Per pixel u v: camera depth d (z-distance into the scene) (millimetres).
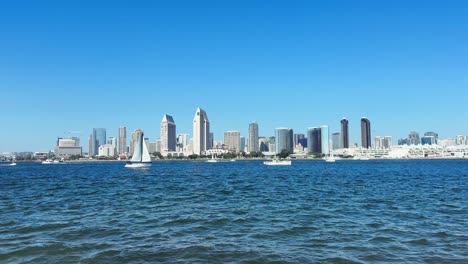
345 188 68000
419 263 19844
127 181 95438
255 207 41656
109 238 26031
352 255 21422
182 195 56406
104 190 66562
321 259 20672
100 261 20484
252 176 120688
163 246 23688
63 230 28859
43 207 42688
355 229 28719
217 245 23906
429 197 50625
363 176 113938
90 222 32312
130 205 44094
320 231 28109
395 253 21797
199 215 35844
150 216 35406
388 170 163250
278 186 74688
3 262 20453
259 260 20562
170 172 158375
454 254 21484
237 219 33500
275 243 24406
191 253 21969
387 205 42688
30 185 82125
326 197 51969
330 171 160000
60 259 20906
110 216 35594
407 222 31500
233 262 20234
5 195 58125
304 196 53656
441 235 26328
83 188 71812
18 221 33000
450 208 39625
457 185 72188
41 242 24844
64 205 44406
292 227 29656
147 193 60062
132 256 21406
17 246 23812
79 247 23484
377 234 26828
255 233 27531
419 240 24891
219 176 121625
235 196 54500
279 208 40688
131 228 29578
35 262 20406
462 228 28766
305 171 163125
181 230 28766
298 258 20875
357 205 42875
